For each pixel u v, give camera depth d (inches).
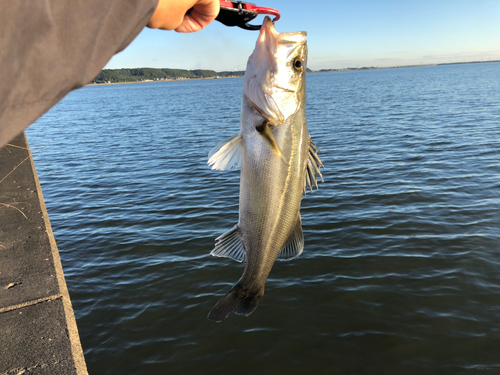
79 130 997.8
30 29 15.7
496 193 349.4
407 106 1174.3
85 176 497.7
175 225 315.3
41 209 187.9
